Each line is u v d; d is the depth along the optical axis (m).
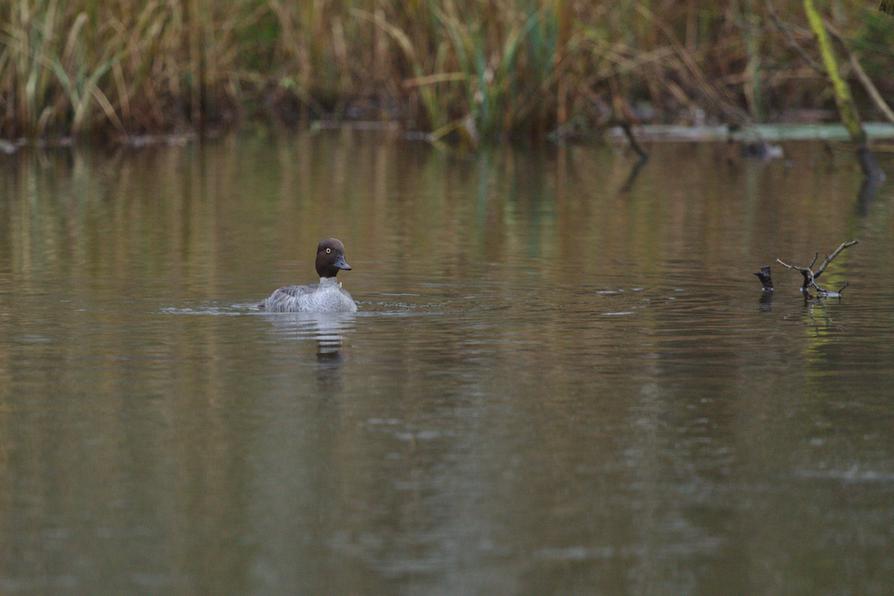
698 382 12.34
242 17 37.78
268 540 8.80
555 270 18.20
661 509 9.31
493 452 10.39
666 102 38.78
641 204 24.72
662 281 17.41
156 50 35.19
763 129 35.81
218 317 15.16
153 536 8.84
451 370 12.77
